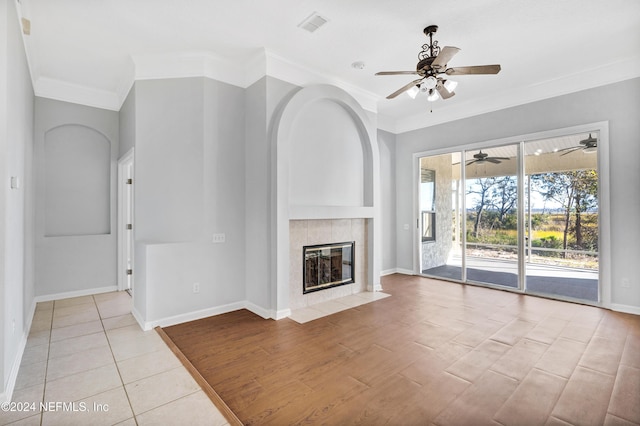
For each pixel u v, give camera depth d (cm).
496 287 500
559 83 433
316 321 355
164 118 364
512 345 291
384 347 288
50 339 306
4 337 208
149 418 191
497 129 495
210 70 373
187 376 239
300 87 400
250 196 395
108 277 475
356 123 471
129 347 289
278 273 364
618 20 305
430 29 317
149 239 361
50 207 439
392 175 632
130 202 471
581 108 416
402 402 206
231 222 391
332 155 440
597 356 268
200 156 369
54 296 434
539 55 373
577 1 277
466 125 532
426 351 280
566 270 437
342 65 401
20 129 284
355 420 189
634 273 378
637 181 376
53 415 194
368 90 481
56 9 280
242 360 265
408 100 520
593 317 366
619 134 388
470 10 291
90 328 335
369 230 484
